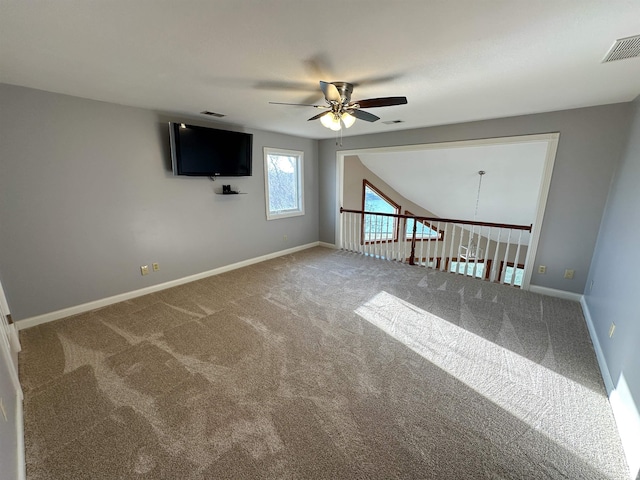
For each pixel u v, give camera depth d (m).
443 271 4.36
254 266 4.64
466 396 1.87
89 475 1.37
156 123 3.36
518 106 3.00
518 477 1.36
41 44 1.67
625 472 1.40
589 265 3.22
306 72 2.11
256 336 2.57
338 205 5.61
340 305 3.19
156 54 1.81
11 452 1.33
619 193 2.61
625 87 2.36
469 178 5.21
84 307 3.04
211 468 1.40
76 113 2.78
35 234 2.68
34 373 2.07
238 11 1.33
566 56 1.79
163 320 2.86
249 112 3.36
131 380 2.01
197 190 3.89
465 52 1.77
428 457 1.46
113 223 3.16
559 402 1.82
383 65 1.97
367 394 1.88
